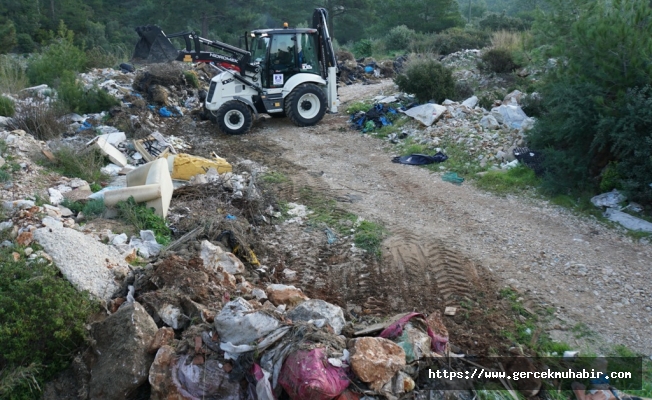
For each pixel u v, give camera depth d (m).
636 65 8.12
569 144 9.16
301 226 7.87
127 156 10.60
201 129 13.48
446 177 9.78
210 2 35.88
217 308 4.93
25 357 4.30
